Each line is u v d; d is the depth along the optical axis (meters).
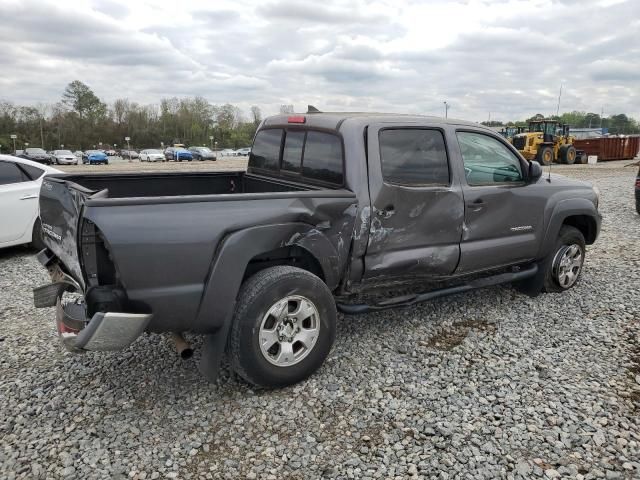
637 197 10.55
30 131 92.50
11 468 2.69
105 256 2.93
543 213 5.01
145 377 3.66
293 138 4.39
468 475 2.67
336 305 3.82
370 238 3.77
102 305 2.85
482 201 4.43
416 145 4.04
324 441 2.94
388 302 4.04
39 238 7.48
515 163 4.86
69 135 94.69
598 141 32.97
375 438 2.97
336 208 3.55
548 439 2.96
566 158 29.53
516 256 4.89
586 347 4.19
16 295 5.57
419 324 4.64
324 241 3.53
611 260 6.97
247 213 3.19
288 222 3.34
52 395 3.42
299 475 2.66
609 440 2.96
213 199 3.10
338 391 3.46
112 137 98.94
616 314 4.93
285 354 3.38
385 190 3.79
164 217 2.93
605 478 2.66
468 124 4.48
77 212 2.99
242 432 3.02
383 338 4.32
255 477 2.65
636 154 35.97
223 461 2.77
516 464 2.75
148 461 2.76
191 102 112.19
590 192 5.60
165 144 103.50
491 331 4.50
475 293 5.50
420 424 3.10
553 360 3.96
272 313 3.29
